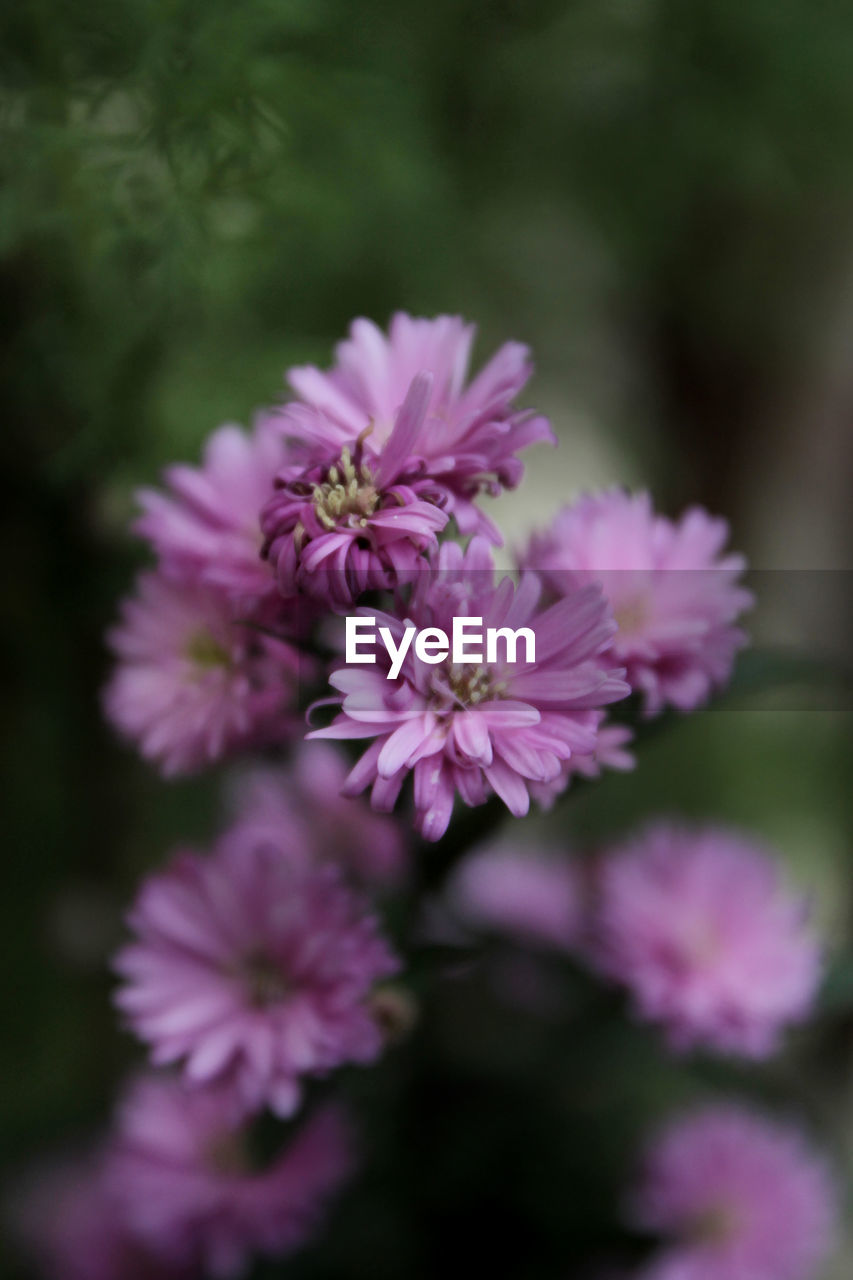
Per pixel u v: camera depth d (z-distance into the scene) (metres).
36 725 0.42
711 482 0.67
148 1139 0.35
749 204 0.54
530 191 0.47
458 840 0.31
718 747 0.69
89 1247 0.38
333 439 0.28
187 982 0.30
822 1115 0.40
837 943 0.66
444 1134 0.37
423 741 0.27
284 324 0.41
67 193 0.35
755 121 0.46
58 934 0.43
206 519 0.30
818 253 0.58
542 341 0.55
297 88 0.37
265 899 0.30
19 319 0.37
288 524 0.28
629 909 0.35
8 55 0.35
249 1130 0.32
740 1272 0.37
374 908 0.31
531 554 0.30
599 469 0.64
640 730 0.31
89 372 0.37
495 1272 0.37
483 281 0.48
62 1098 0.40
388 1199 0.37
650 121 0.46
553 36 0.44
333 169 0.38
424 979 0.31
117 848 0.43
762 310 0.60
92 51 0.35
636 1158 0.38
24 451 0.39
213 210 0.36
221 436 0.31
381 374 0.29
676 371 0.64
